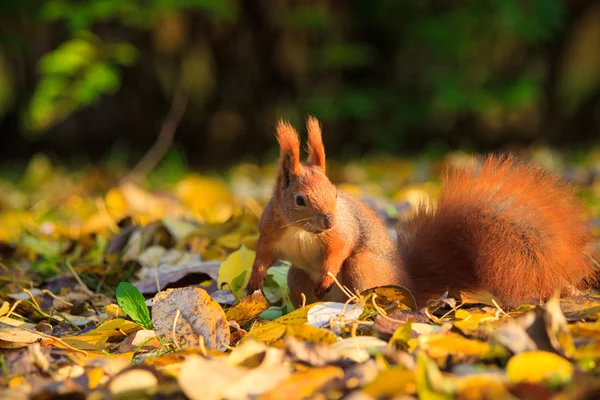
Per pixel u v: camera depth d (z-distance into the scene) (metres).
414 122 25.12
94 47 20.48
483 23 23.62
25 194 17.91
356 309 5.88
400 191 14.34
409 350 4.94
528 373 4.27
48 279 8.70
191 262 8.92
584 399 3.81
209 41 23.95
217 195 13.98
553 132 26.28
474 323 5.35
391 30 25.36
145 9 21.23
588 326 5.07
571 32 25.73
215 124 24.61
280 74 24.73
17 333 5.73
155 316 5.86
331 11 24.75
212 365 4.36
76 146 24.36
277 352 4.64
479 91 23.72
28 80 23.66
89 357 5.34
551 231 6.73
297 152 6.68
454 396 3.98
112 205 12.52
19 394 4.32
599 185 14.03
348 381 4.27
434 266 7.24
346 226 6.73
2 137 24.50
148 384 4.46
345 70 25.67
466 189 7.34
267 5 23.98
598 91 26.84
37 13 21.94
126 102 24.14
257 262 6.91
